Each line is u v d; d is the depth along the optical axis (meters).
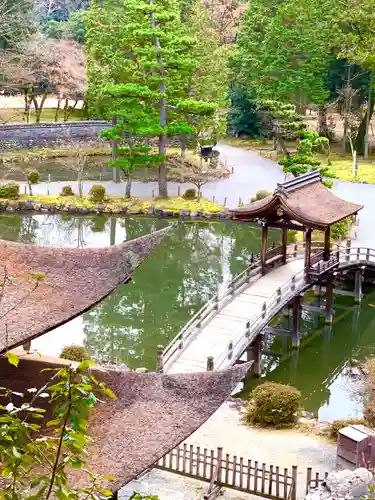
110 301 41.47
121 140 61.97
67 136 77.62
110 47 62.50
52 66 77.25
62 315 12.21
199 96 67.12
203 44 66.62
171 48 55.25
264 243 38.06
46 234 52.44
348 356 35.91
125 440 12.06
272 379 33.12
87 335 36.28
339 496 18.86
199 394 12.61
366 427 23.31
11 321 11.91
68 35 85.31
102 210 57.00
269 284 36.72
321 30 70.75
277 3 75.75
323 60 70.94
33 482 7.43
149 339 36.09
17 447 7.49
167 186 63.47
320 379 33.66
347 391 32.31
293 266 39.78
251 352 32.47
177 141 77.88
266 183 63.97
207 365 26.52
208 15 76.06
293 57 71.44
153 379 12.84
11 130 74.94
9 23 71.19
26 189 61.47
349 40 67.62
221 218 55.94
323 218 37.06
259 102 73.19
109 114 56.72
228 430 25.86
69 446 7.74
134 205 57.22
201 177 63.97
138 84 58.69
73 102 95.06
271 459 23.89
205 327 31.59
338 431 22.91
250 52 74.31
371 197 58.56
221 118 68.56
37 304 12.26
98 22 63.06
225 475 21.89
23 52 73.31
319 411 30.53
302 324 39.34
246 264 47.78
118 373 12.82
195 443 24.81
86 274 12.76
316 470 23.14
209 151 69.31
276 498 21.12
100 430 12.15
